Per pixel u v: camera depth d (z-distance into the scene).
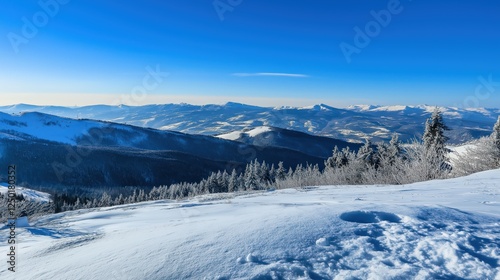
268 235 3.48
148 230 4.50
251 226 3.86
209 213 7.59
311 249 3.09
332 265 2.77
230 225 4.02
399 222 4.04
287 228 3.69
